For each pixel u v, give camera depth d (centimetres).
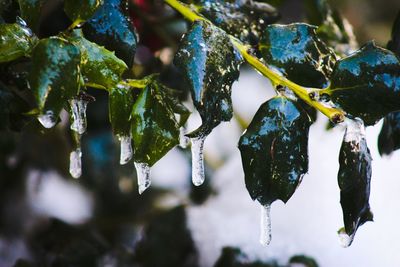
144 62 87
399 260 88
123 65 60
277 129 61
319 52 63
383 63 61
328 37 77
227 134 120
